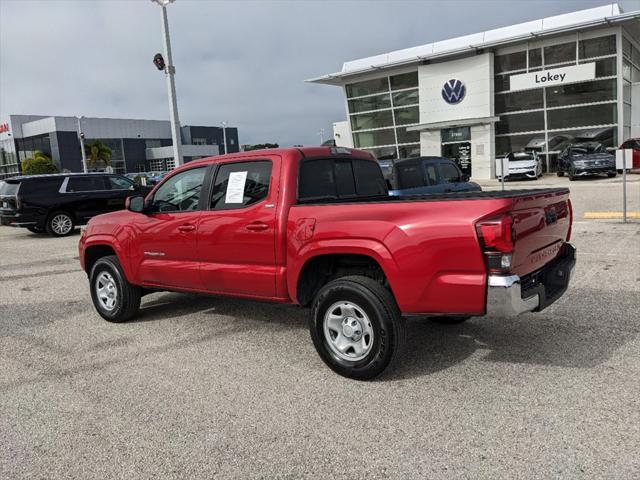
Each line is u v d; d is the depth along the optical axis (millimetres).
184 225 5211
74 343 5395
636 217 12078
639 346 4551
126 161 86625
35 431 3539
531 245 3947
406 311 3883
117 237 5887
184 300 7008
